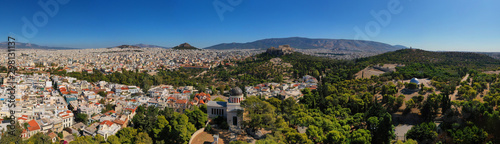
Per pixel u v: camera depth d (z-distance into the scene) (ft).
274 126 405.18
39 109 653.71
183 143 419.74
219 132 440.04
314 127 439.22
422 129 467.11
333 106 651.25
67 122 625.00
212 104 495.00
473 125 473.26
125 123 640.17
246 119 440.45
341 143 405.59
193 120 474.90
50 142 489.26
